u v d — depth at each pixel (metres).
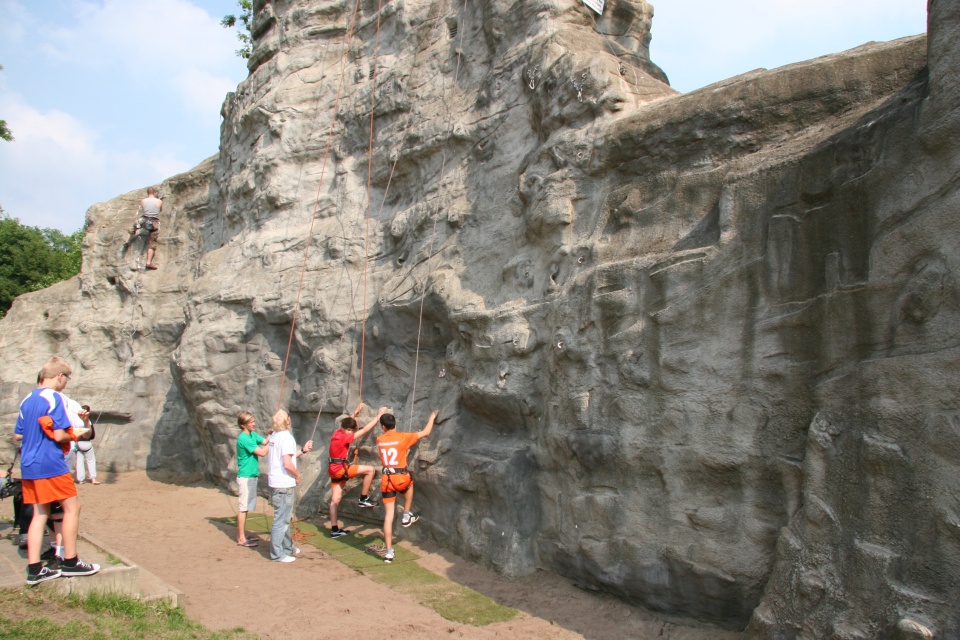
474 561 7.48
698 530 5.70
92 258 16.62
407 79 10.38
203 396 12.09
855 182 4.91
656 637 5.72
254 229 12.43
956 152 4.34
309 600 6.55
